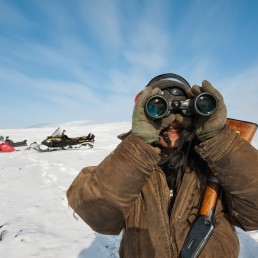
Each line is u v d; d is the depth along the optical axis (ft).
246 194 3.87
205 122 3.89
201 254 4.13
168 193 4.56
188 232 4.38
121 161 3.92
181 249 4.27
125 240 4.70
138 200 4.58
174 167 4.36
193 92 4.13
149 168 3.94
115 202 4.03
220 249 4.17
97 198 4.06
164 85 4.34
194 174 4.53
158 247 4.26
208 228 4.20
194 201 4.51
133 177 3.92
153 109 3.97
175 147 4.53
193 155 4.63
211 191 4.40
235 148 3.78
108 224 4.49
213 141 3.82
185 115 4.15
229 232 4.39
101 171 4.05
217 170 3.90
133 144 3.94
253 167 3.78
